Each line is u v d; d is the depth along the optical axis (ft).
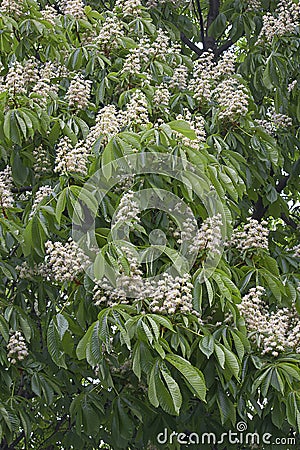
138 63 19.94
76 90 18.57
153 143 14.48
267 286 17.84
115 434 16.33
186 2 29.12
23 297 17.70
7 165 18.52
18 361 16.83
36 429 21.13
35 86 18.29
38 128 16.99
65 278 14.24
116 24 20.24
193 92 20.52
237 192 17.33
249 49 23.57
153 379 13.09
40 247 15.12
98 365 15.21
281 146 22.63
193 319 13.92
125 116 15.75
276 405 15.01
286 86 22.48
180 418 16.93
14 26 19.76
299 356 14.84
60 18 21.56
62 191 14.32
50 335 14.40
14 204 19.04
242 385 15.01
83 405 16.66
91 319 14.92
